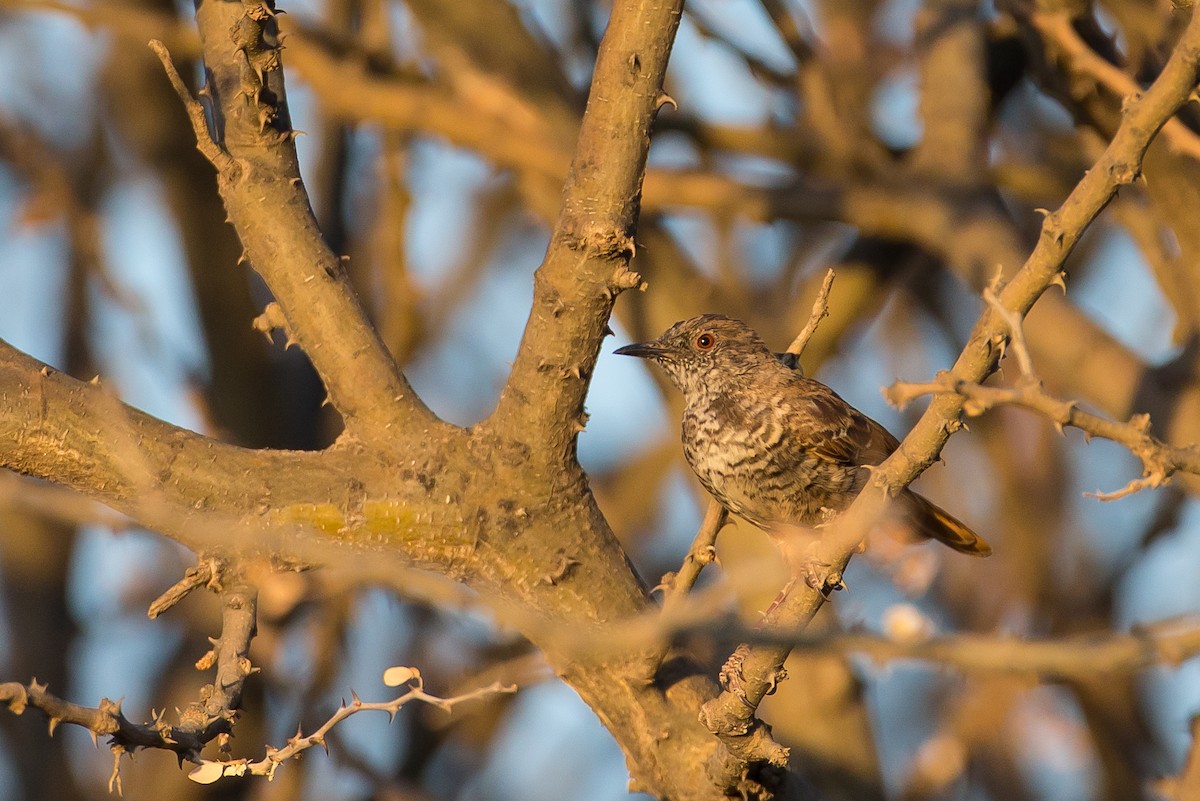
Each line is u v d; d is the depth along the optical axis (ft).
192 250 39.73
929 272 47.50
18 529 41.93
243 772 19.99
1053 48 32.96
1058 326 33.50
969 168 37.17
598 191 21.25
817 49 41.24
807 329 22.65
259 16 21.12
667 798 23.34
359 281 44.78
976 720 39.29
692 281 39.86
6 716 41.39
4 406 20.90
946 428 18.13
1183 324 32.94
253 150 22.49
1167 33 32.12
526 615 16.88
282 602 34.71
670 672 23.59
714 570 45.42
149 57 40.09
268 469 21.88
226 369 39.73
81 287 42.83
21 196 43.75
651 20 20.84
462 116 37.73
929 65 39.17
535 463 22.41
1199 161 29.86
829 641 16.42
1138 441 16.99
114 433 21.11
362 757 39.17
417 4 39.55
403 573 19.17
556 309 21.61
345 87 37.86
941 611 43.32
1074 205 17.35
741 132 39.75
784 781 23.48
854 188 37.37
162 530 21.30
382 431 22.35
